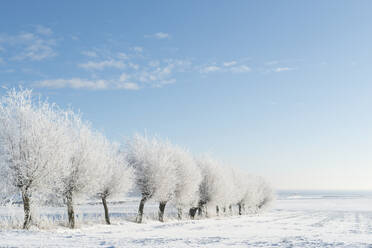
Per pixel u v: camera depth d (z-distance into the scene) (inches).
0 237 661.3
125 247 559.8
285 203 5693.9
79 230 984.3
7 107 944.9
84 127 1149.1
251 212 3014.3
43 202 972.6
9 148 912.9
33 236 697.6
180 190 1604.3
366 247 595.8
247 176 2982.3
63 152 981.8
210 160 2016.5
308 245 625.9
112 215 1705.2
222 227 1221.7
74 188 1050.1
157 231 986.7
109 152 1289.4
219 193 1958.7
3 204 899.4
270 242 677.9
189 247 580.7
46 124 977.5
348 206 4559.5
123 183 1254.3
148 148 1519.4
